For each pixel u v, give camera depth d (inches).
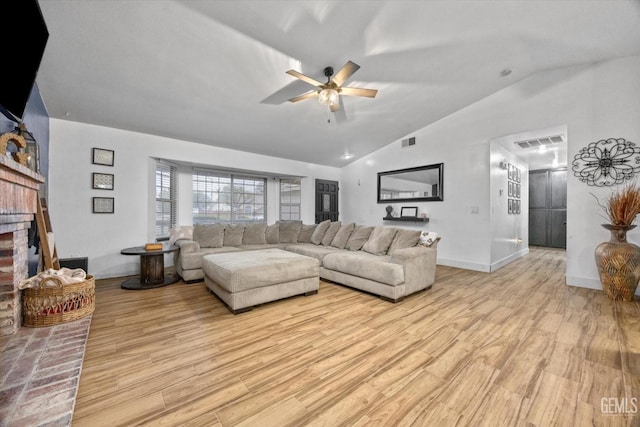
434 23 99.5
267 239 196.2
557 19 100.3
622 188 122.6
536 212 288.5
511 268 182.1
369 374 62.8
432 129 200.5
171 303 111.0
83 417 49.1
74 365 58.3
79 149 142.6
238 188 235.9
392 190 231.3
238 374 62.7
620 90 123.6
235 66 111.9
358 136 209.3
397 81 139.9
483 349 74.0
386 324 90.7
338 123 183.0
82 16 82.4
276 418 49.5
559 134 158.4
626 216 112.0
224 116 153.0
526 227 248.8
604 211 128.0
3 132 77.9
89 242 145.4
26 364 58.2
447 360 68.7
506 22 101.5
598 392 55.9
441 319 95.0
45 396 48.9
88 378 60.5
